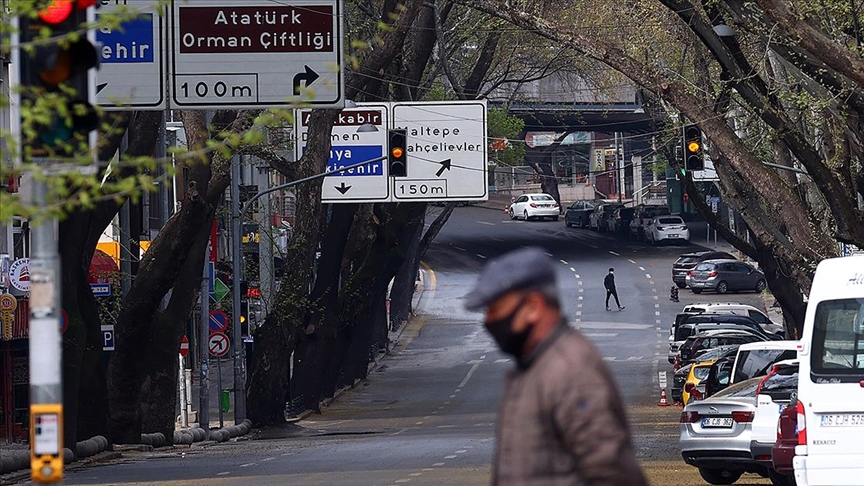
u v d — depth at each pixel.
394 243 122.75
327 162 101.62
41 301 22.25
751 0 53.50
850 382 37.47
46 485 22.25
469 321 188.12
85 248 76.50
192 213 78.62
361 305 126.62
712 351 101.12
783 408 49.31
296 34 55.06
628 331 167.00
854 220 66.88
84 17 22.92
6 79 53.34
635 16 97.06
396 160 92.00
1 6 23.56
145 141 73.56
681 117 102.75
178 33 55.09
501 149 164.00
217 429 101.19
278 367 104.62
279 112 25.59
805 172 83.38
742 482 54.59
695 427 51.50
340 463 65.00
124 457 77.38
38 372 22.11
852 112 64.75
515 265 12.84
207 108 55.06
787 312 121.00
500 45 139.62
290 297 103.38
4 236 87.12
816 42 49.31
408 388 138.38
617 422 12.16
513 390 12.84
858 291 37.59
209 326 106.62
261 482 54.06
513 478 12.46
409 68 114.44
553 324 12.87
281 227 178.25
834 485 37.47
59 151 22.42
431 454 68.81
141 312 81.19
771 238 96.12
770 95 68.62
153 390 87.19
